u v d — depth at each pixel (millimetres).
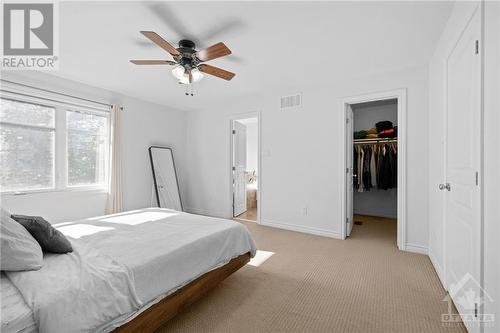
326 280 2199
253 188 5766
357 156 4594
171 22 1983
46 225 1471
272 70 3018
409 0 1718
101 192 3674
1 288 1105
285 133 3852
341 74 3143
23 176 2945
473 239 1415
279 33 2156
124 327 1229
